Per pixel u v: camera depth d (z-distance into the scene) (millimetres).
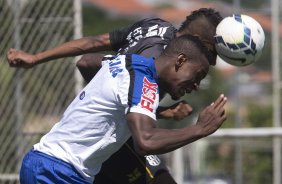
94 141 12141
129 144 14852
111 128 12016
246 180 25500
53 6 19812
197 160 24031
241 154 23078
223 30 13641
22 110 19969
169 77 11797
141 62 11656
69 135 12242
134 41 14125
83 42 14867
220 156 26812
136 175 14977
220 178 26453
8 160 20000
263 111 33375
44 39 19859
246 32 13555
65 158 12266
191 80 11836
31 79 20062
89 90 12133
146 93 11359
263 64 30859
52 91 19984
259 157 26000
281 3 22656
